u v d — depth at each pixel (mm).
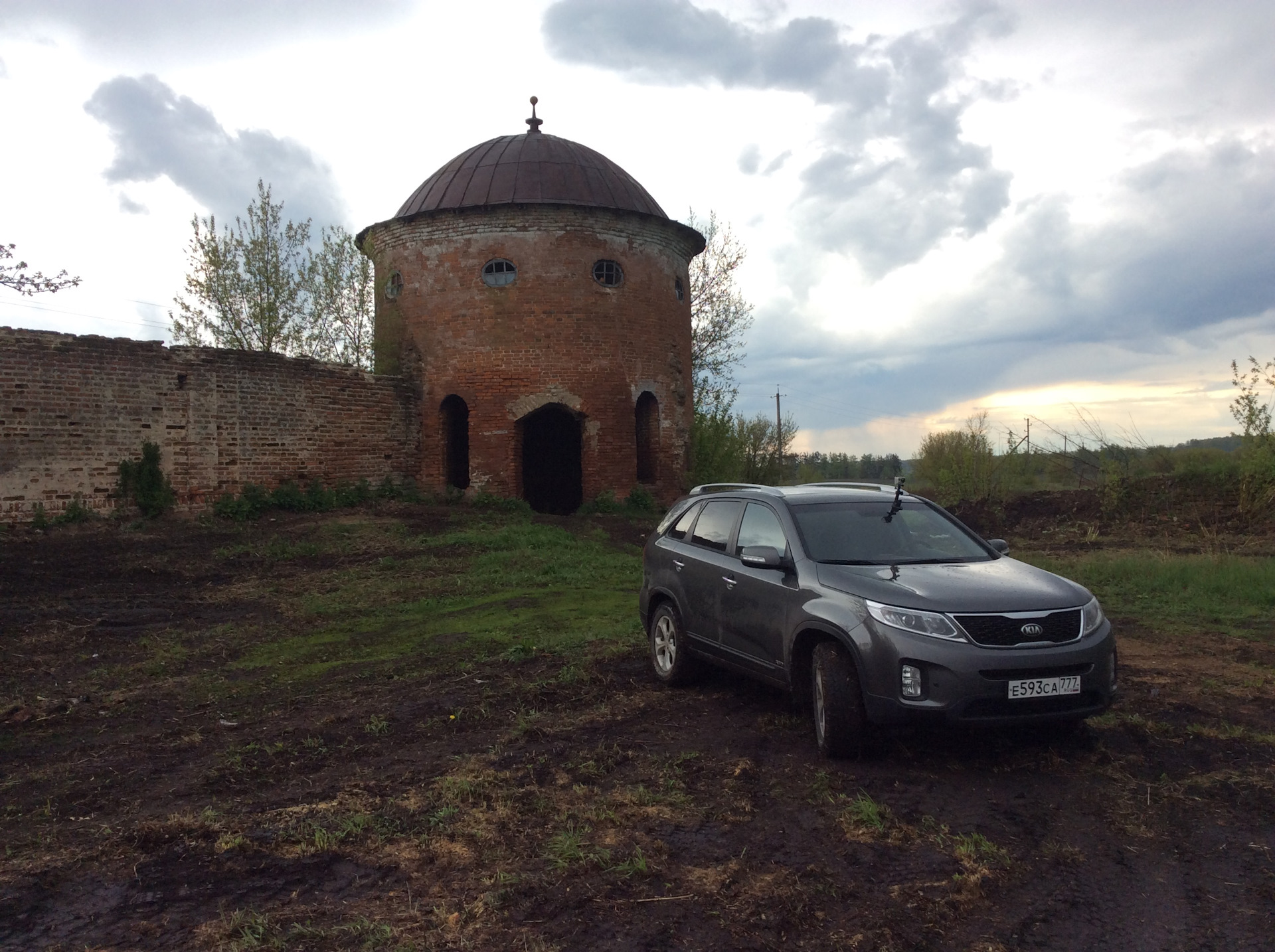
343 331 23688
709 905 3654
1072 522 22719
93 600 10914
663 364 22953
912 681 5020
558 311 21312
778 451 31000
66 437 14836
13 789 5234
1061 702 5098
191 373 16734
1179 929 3488
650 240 22562
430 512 19281
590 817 4523
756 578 6262
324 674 8023
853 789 4918
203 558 13734
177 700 7203
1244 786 4926
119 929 3541
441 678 7699
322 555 14711
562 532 17859
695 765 5312
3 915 3660
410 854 4168
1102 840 4297
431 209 21750
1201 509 21297
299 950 3338
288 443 18500
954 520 6734
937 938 3412
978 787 4957
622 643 8797
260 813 4703
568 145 23406
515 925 3512
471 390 21344
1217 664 7910
